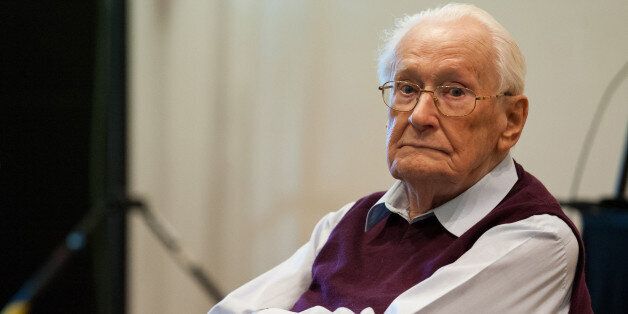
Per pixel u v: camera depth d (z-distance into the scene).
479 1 8.40
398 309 3.87
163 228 8.43
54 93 10.54
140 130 10.16
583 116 8.09
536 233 3.95
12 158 10.63
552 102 8.19
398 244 4.40
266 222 9.72
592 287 6.10
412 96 4.25
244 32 9.70
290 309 4.65
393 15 8.88
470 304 3.88
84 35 10.45
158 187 10.20
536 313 3.94
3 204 10.66
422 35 4.25
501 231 4.04
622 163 6.86
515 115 4.35
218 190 9.96
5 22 10.52
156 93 10.12
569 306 4.09
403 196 4.57
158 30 10.05
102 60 9.96
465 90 4.14
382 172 9.03
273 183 9.66
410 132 4.21
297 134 9.48
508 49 4.23
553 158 8.21
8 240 10.72
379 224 4.56
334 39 9.21
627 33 7.91
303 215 9.48
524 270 3.92
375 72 9.02
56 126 10.55
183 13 9.95
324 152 9.34
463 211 4.27
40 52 10.52
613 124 7.99
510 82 4.24
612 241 6.07
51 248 10.63
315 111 9.36
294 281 4.72
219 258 10.01
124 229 8.48
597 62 8.02
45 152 10.60
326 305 4.35
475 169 4.31
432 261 4.13
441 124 4.14
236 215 9.88
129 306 10.15
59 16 10.46
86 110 10.50
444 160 4.14
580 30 8.05
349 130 9.20
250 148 9.76
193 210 10.09
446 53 4.14
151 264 10.24
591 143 8.08
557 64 8.14
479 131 4.18
